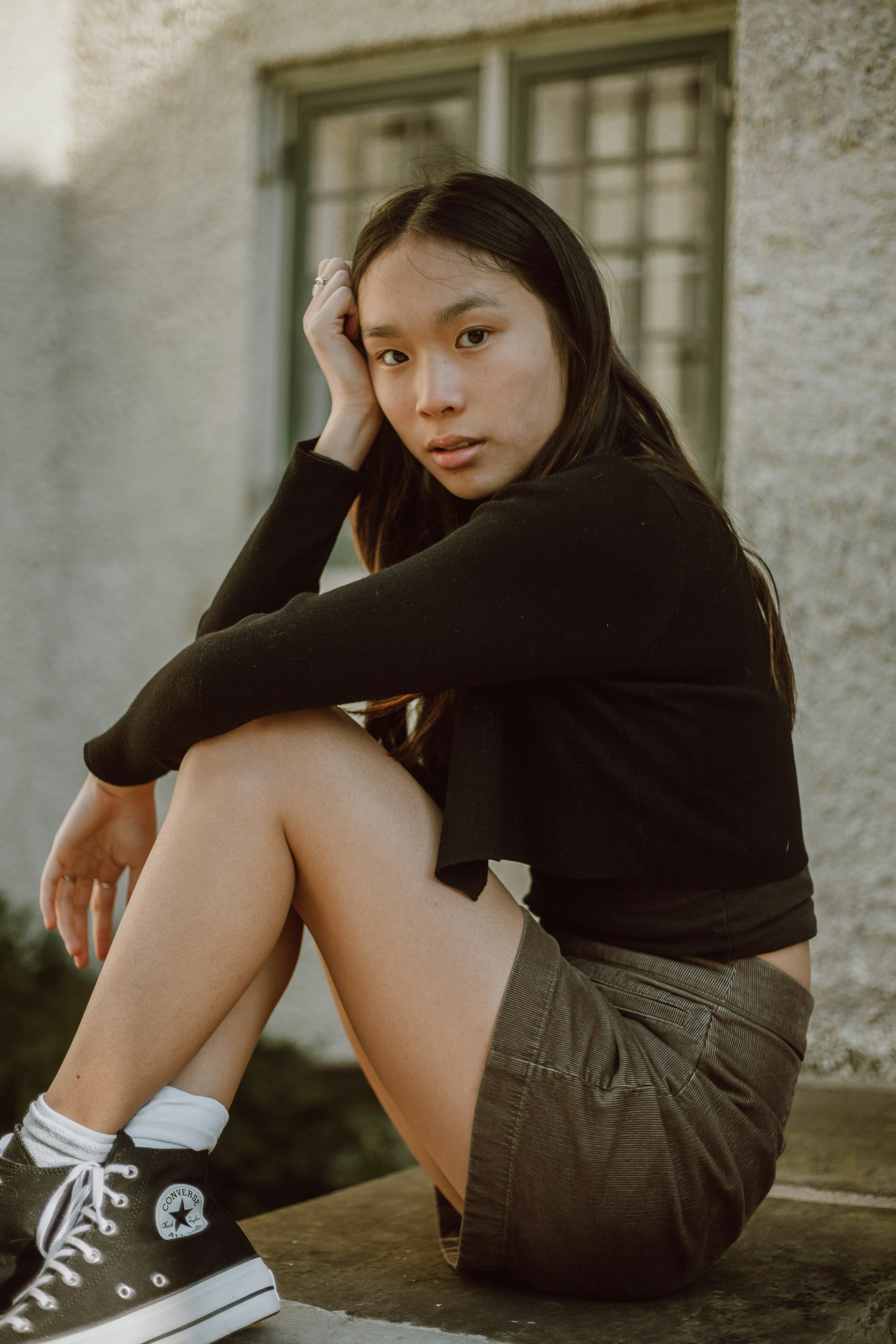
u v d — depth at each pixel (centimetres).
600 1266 111
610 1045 109
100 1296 96
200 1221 102
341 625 105
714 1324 109
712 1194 111
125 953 103
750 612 116
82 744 370
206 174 358
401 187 129
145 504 366
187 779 108
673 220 328
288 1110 265
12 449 361
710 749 111
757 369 241
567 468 114
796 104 237
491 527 107
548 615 106
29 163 362
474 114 340
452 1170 112
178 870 104
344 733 111
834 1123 194
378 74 349
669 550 109
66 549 375
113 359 370
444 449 123
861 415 234
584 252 123
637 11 314
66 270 374
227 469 357
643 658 110
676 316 329
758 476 241
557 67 330
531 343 119
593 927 117
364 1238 142
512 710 116
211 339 359
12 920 305
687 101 323
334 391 138
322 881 108
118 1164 100
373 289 122
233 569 135
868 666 232
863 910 229
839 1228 142
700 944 114
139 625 366
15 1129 105
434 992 107
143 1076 101
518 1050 106
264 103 358
